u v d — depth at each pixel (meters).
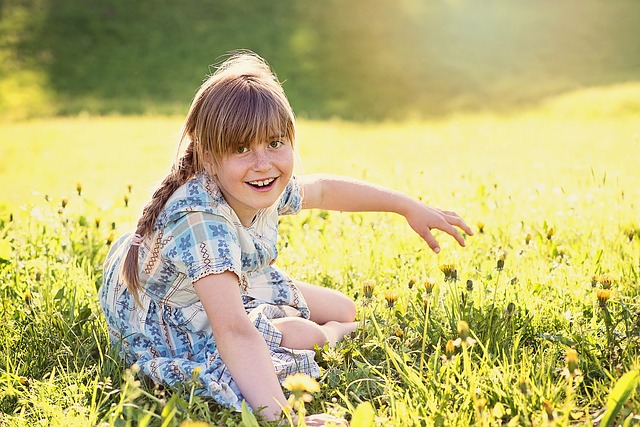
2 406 2.43
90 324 2.95
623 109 16.11
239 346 2.35
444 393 2.24
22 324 2.91
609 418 2.03
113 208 4.95
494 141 12.64
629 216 4.14
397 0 26.02
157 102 20.14
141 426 2.02
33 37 23.05
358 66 22.56
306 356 2.52
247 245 2.64
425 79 22.00
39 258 3.62
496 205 4.34
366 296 2.62
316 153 12.12
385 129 15.94
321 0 25.77
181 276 2.61
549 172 7.02
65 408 2.38
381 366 2.58
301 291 2.97
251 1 25.34
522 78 21.81
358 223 4.19
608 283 2.60
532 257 3.53
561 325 2.77
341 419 2.21
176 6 24.83
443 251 3.64
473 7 26.03
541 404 2.20
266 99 2.45
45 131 15.89
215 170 2.51
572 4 26.44
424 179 5.38
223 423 2.24
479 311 2.75
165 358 2.57
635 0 27.00
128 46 22.98
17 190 10.15
